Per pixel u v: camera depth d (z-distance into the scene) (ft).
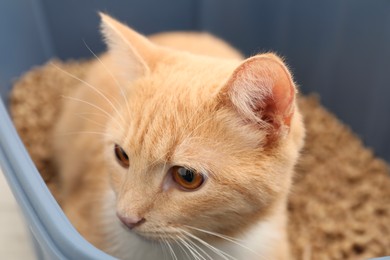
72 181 1.33
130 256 1.08
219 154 0.88
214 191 0.89
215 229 0.95
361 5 1.50
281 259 1.14
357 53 1.56
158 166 0.88
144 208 0.89
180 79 0.92
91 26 1.73
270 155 0.90
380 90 1.53
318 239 1.45
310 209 1.50
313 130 1.68
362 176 1.59
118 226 1.06
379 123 1.57
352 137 1.68
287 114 0.85
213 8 1.72
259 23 1.72
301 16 1.65
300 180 1.57
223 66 0.95
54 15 1.70
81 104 1.36
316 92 1.76
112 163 0.98
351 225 1.47
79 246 0.79
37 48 1.72
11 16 1.57
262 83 0.83
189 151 0.87
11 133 0.92
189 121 0.87
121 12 1.68
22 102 1.68
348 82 1.63
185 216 0.90
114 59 1.05
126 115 0.93
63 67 1.77
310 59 1.70
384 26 1.45
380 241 1.43
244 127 0.88
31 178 0.86
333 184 1.57
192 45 1.37
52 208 0.83
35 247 1.14
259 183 0.90
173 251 0.96
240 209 0.92
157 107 0.89
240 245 1.02
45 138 1.61
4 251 1.32
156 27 1.74
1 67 1.58
